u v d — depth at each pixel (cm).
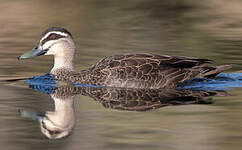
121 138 1212
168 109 1455
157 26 2834
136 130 1268
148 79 1709
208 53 2192
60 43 1881
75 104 1522
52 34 1878
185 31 2691
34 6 3297
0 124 1326
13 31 2692
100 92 1673
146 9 3353
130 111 1441
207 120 1335
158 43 2395
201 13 3222
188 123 1315
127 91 1684
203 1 3628
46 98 1592
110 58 1800
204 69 1744
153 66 1728
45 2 3434
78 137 1224
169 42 2416
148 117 1377
